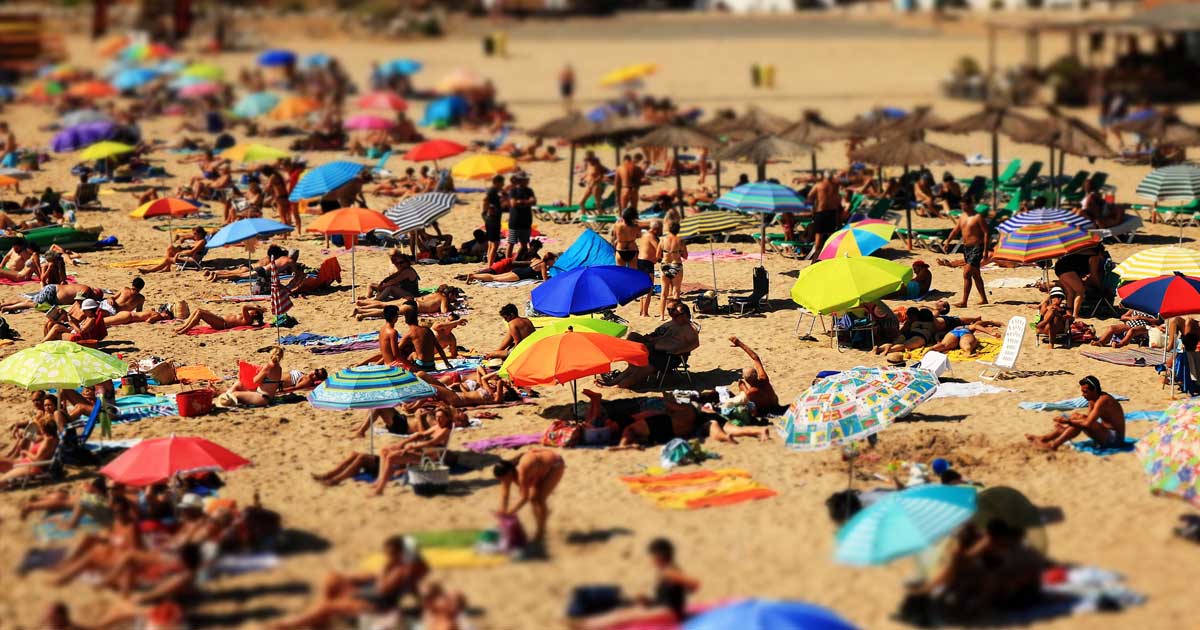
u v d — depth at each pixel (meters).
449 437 19.05
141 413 21.86
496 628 13.93
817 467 18.91
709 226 30.78
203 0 128.50
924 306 27.42
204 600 14.72
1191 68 67.31
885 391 18.53
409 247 35.00
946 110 64.06
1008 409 21.20
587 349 20.38
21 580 15.39
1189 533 16.00
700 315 27.83
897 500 14.53
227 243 30.03
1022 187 39.78
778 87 76.06
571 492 18.19
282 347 26.00
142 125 62.78
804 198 36.03
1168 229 35.97
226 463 17.14
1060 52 91.00
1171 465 16.00
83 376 20.08
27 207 40.00
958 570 14.09
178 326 27.66
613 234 29.77
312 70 78.56
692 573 15.36
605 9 141.25
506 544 15.88
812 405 18.61
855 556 13.98
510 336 24.36
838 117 61.72
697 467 19.08
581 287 23.98
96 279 31.92
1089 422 19.08
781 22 130.00
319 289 30.69
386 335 23.19
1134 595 14.31
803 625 11.88
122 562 14.89
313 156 52.31
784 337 26.00
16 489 18.58
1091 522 16.62
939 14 123.56
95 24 112.00
